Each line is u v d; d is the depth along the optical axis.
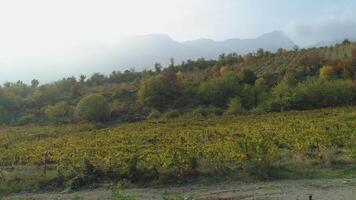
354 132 32.81
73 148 39.91
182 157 24.00
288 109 77.88
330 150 26.92
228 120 65.69
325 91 78.38
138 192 21.56
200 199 19.20
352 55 100.94
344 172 22.64
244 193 19.78
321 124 45.78
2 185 24.52
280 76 98.06
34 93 106.88
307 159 24.91
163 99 90.00
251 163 23.14
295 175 22.47
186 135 46.25
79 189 23.34
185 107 87.38
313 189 19.59
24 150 40.78
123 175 23.95
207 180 22.70
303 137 33.22
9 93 101.62
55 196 22.28
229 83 88.12
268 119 60.78
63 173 25.45
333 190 19.17
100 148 37.25
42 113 92.81
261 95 84.12
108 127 73.31
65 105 91.06
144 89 90.75
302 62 101.75
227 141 35.28
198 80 101.88
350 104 77.56
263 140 23.81
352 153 25.56
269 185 20.94
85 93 106.75
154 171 23.66
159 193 21.16
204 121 66.81
